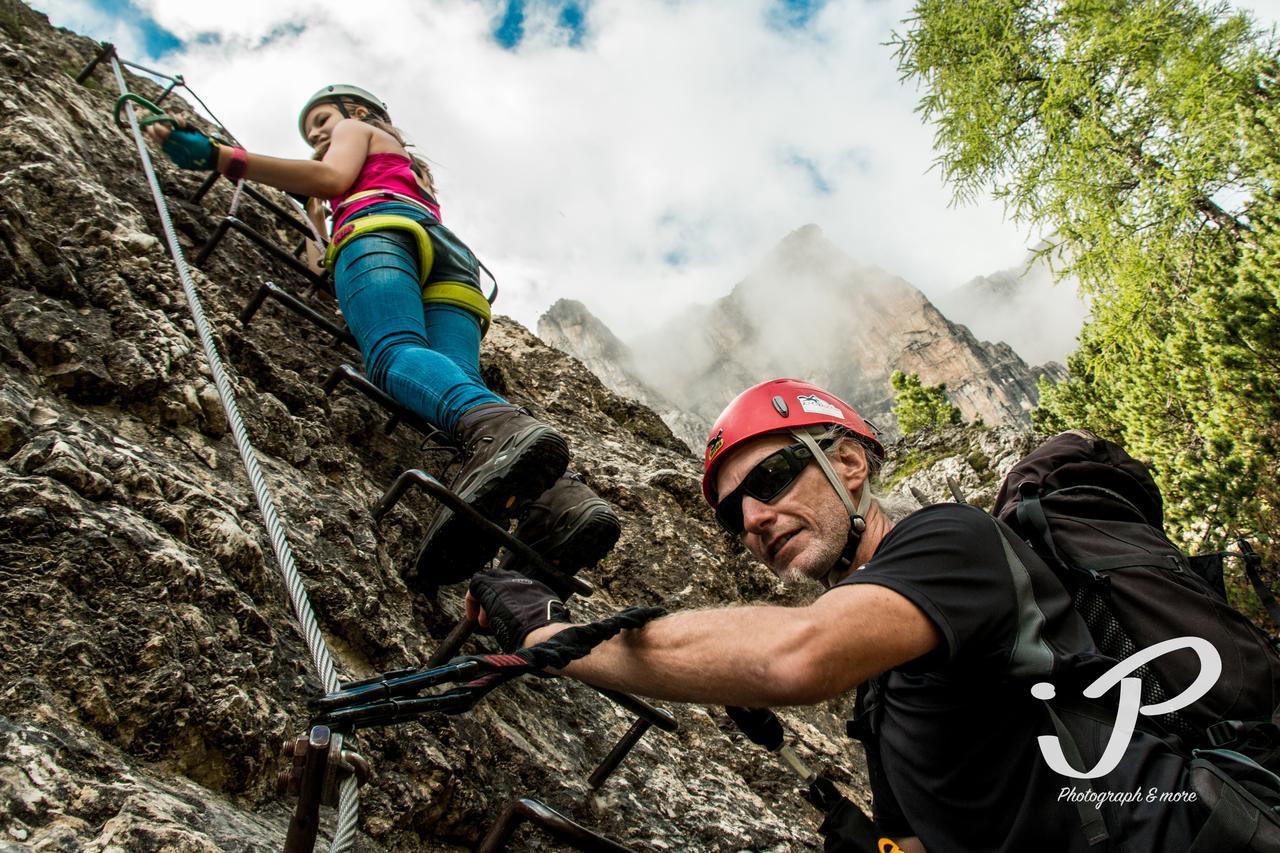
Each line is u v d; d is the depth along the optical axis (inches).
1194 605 55.1
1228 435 517.0
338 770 49.9
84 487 75.9
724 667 52.3
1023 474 67.7
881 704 62.7
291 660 80.6
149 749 63.4
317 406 133.3
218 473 97.5
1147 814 48.4
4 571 65.7
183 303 119.3
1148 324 558.9
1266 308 486.3
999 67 516.4
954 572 53.2
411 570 115.4
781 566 72.2
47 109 153.4
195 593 74.5
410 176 135.1
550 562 102.1
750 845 114.1
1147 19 470.3
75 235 117.4
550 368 273.7
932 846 57.2
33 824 50.4
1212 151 459.8
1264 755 49.9
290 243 196.1
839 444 72.8
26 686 59.5
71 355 94.3
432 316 127.7
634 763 116.8
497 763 95.4
